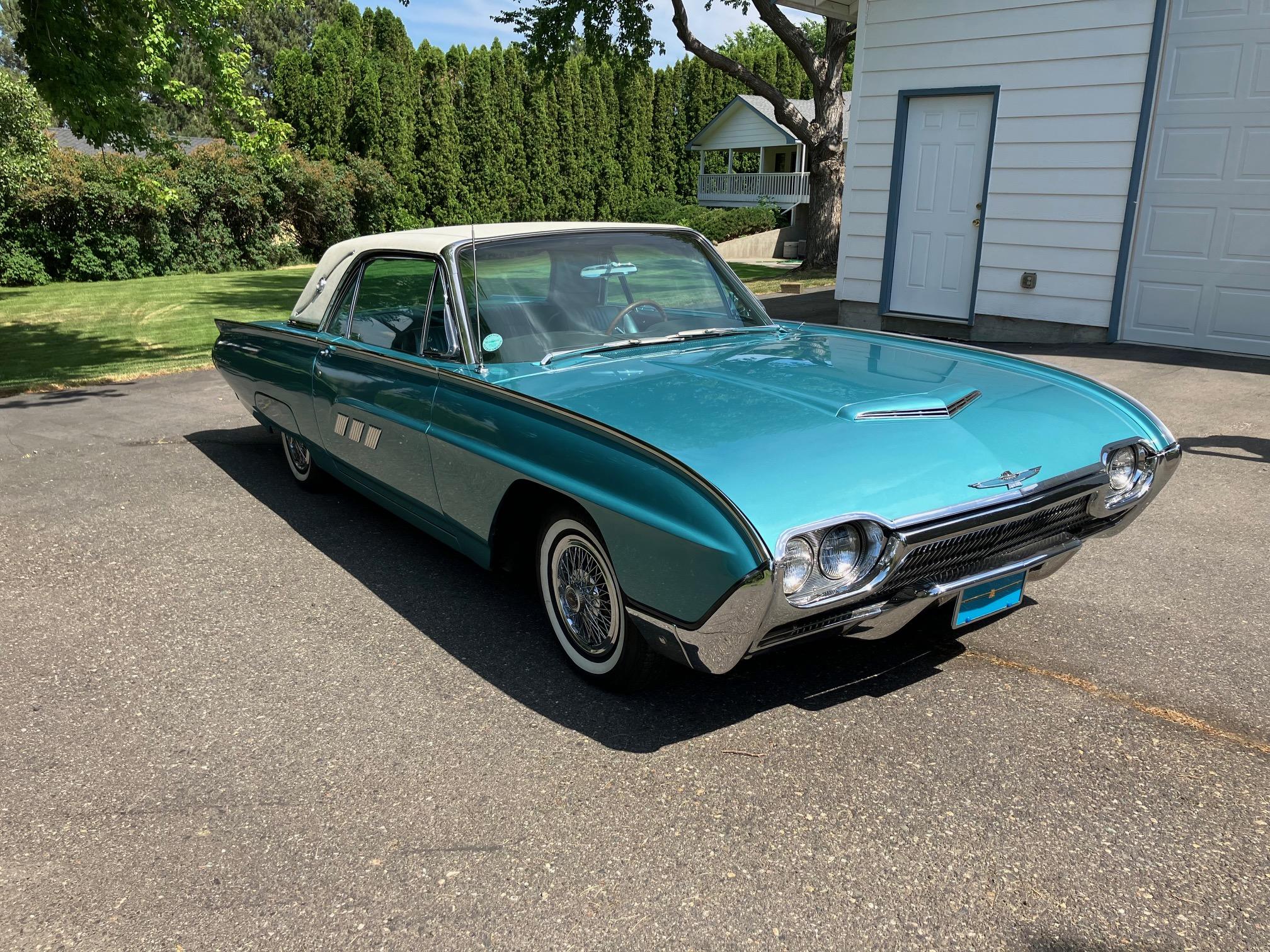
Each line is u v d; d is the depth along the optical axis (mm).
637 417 2934
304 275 23141
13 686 3324
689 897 2232
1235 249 8289
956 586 2820
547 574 3369
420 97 31594
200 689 3285
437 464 3623
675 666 3367
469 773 2758
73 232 21484
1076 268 9180
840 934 2107
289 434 5172
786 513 2463
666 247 4258
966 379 3414
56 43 10055
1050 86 9000
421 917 2188
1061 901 2189
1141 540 4453
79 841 2486
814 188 22484
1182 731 2887
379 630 3730
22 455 6492
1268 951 2023
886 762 2756
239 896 2273
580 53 40312
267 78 64562
